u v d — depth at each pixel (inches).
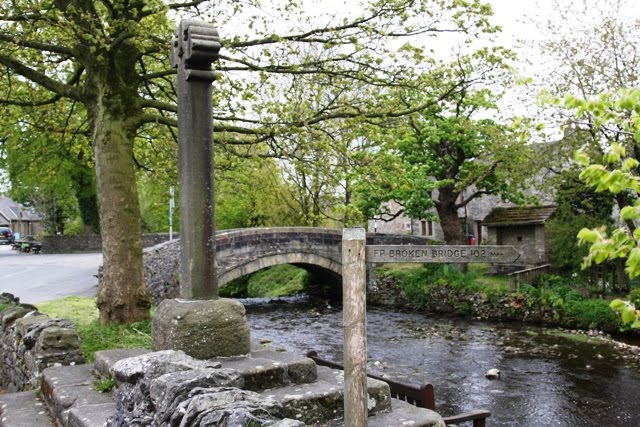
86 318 454.0
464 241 1320.1
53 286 784.3
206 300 225.0
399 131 433.7
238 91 416.2
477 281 1032.2
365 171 414.0
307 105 426.0
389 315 997.8
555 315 837.2
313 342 759.1
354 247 141.3
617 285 897.5
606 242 126.2
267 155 431.8
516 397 506.6
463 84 450.3
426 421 180.2
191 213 227.5
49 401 238.5
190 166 228.2
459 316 964.0
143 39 351.6
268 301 1228.5
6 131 566.6
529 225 1136.8
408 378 574.6
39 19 357.1
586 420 446.3
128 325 362.9
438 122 1007.6
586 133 800.9
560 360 633.0
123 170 382.0
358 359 139.9
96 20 346.9
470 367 616.4
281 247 1042.1
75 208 2169.0
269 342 347.9
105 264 379.9
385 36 407.8
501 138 947.3
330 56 450.9
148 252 741.9
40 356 275.0
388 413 188.2
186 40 227.9
